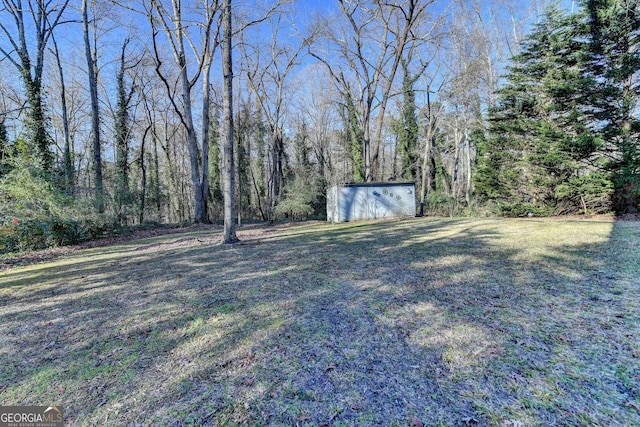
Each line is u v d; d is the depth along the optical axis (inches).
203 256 264.8
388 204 607.5
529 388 73.5
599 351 87.0
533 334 98.5
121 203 579.8
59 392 83.1
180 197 1030.4
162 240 411.2
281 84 826.2
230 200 320.8
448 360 87.4
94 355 102.4
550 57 433.1
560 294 129.5
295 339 105.7
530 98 458.0
